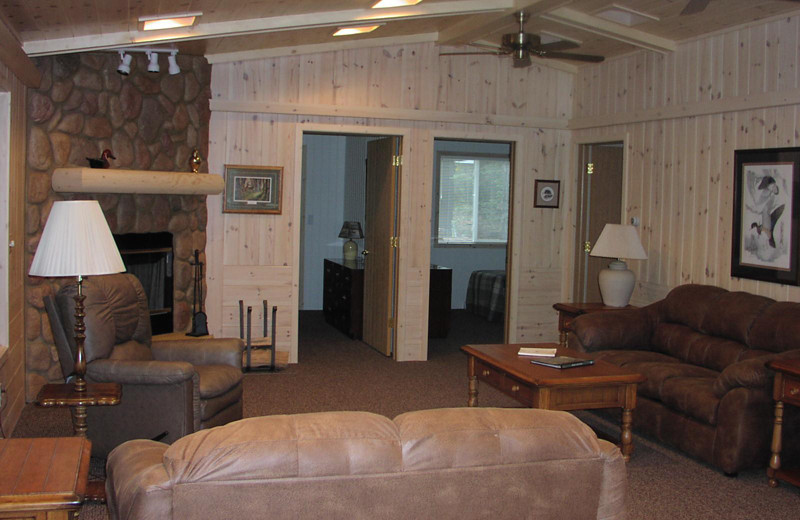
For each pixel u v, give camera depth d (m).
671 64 5.86
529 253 7.22
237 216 6.36
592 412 5.21
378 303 7.13
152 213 5.64
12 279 4.29
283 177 6.43
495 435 1.93
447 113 6.79
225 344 4.37
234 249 6.38
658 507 3.51
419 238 6.81
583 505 2.00
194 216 6.07
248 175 6.33
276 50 6.24
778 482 3.81
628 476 3.92
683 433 4.20
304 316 9.17
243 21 4.64
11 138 4.16
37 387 4.91
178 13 4.10
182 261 5.96
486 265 9.95
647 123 6.20
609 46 6.19
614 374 3.98
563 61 6.96
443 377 6.14
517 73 7.00
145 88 5.57
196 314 5.83
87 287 3.84
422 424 1.92
